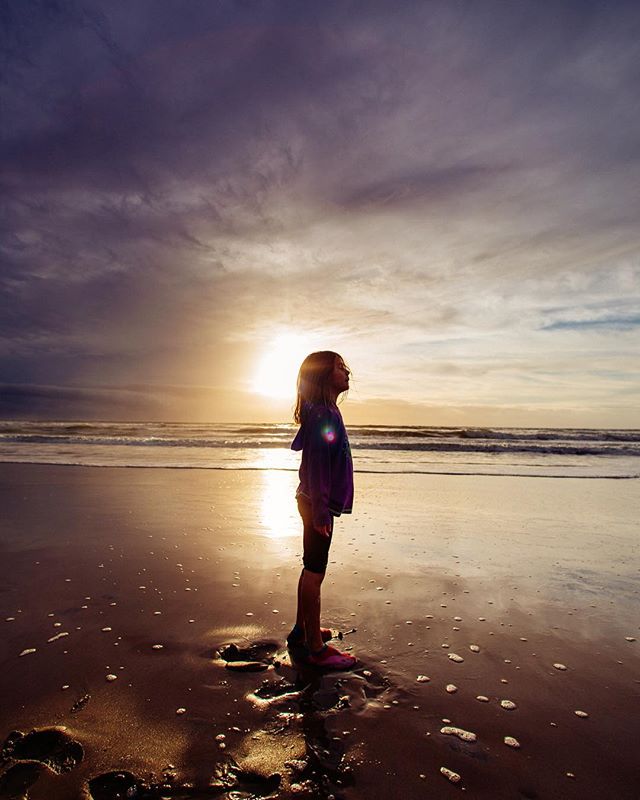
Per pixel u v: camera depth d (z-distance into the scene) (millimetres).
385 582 3889
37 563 4250
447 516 6430
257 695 2277
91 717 2082
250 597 3518
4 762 1805
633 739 2008
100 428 34875
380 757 1868
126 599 3465
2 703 2176
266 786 1713
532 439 27469
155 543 4902
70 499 7184
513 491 8617
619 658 2705
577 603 3500
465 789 1712
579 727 2082
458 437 29312
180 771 1770
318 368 2727
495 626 3105
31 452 14516
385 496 7996
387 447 18797
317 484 2551
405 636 2951
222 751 1880
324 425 2617
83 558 4398
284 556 4516
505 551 4801
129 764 1801
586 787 1734
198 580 3867
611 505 7324
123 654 2660
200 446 18234
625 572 4184
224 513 6355
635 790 1723
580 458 15836
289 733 2002
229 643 2803
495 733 2033
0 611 3238
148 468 10977
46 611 3244
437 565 4328
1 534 5195
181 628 2998
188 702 2207
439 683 2422
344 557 4543
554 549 4891
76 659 2598
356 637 2930
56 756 1842
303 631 2764
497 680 2459
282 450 16609
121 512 6336
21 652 2674
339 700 2248
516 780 1762
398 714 2154
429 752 1901
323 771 1784
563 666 2607
